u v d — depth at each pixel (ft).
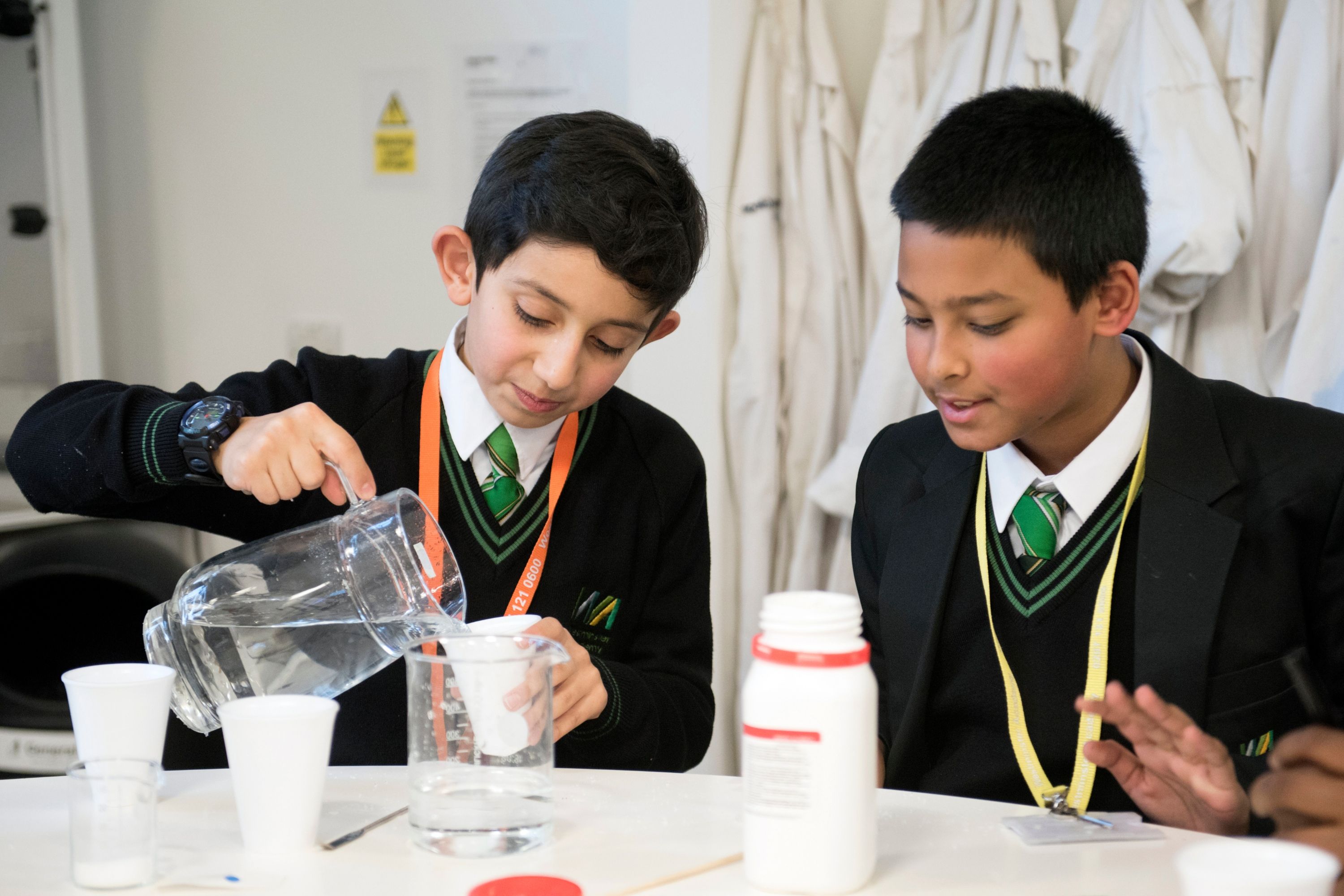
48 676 7.33
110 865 2.37
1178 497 3.66
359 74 8.45
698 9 7.13
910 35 6.95
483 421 4.15
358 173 8.54
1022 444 3.96
